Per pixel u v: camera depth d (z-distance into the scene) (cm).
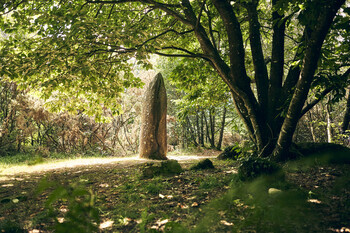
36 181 603
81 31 564
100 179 611
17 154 1373
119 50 662
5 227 276
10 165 975
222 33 959
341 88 581
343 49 626
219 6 686
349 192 336
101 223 293
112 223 291
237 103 769
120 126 1806
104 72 739
